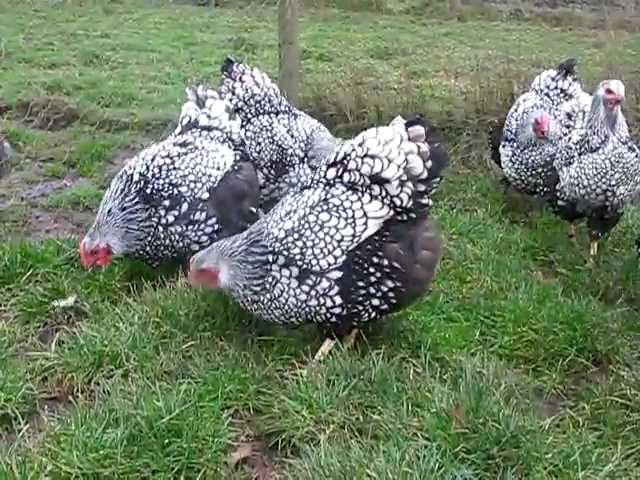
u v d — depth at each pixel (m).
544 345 1.28
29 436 1.10
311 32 3.31
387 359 1.23
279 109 1.65
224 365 1.19
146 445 1.02
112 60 2.90
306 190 1.25
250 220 1.45
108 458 1.00
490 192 1.88
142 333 1.25
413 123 1.22
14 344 1.27
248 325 1.31
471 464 1.01
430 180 1.21
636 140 1.92
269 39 3.28
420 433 1.05
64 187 1.90
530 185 1.75
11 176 1.93
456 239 1.62
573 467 1.02
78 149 2.05
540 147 1.70
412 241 1.21
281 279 1.21
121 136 2.16
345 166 1.21
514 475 1.00
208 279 1.25
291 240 1.20
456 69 2.57
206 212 1.41
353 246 1.18
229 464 1.04
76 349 1.22
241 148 1.53
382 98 2.02
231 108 1.57
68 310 1.37
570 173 1.58
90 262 1.41
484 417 1.05
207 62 2.90
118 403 1.08
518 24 3.35
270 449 1.08
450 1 3.62
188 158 1.43
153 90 2.53
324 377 1.14
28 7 3.71
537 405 1.18
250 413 1.13
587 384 1.22
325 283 1.19
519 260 1.57
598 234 1.62
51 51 2.99
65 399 1.17
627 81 2.09
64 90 2.47
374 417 1.08
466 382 1.11
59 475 0.99
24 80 2.54
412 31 3.34
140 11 3.76
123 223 1.41
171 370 1.19
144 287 1.42
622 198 1.56
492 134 1.88
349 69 2.50
